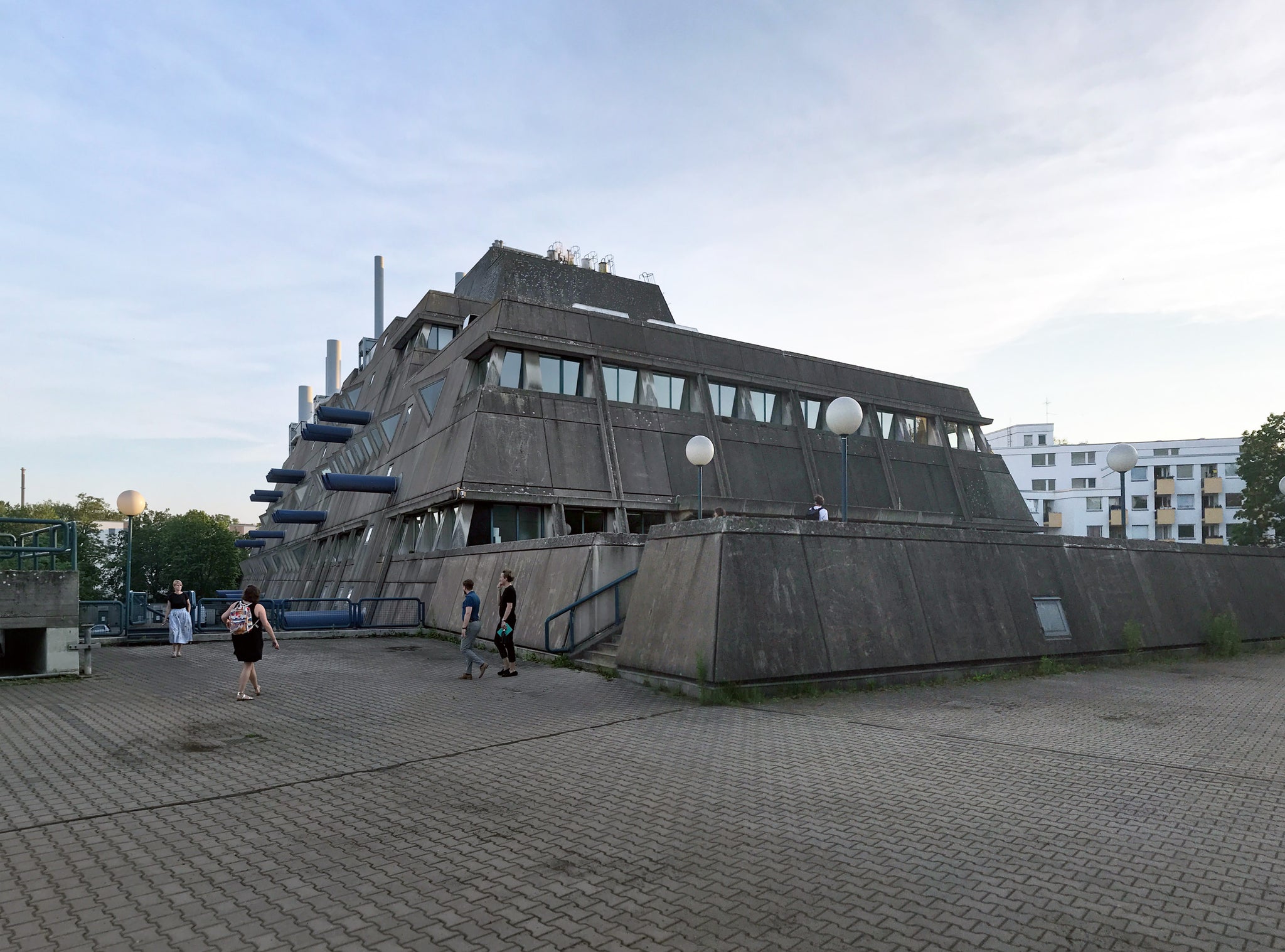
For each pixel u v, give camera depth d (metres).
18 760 7.80
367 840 5.50
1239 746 8.20
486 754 7.97
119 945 3.94
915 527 13.55
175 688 12.28
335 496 43.31
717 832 5.60
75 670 13.52
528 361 28.14
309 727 9.36
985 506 39.41
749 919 4.19
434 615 21.75
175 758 7.87
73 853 5.27
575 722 9.54
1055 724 9.35
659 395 31.25
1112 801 6.27
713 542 11.70
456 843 5.42
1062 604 14.74
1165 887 4.61
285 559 51.31
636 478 28.19
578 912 4.30
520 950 3.87
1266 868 4.90
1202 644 16.47
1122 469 17.83
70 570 13.62
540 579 16.56
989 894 4.52
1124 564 16.31
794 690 11.14
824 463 34.00
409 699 11.20
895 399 38.12
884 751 7.99
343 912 4.32
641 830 5.64
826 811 6.05
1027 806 6.13
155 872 4.93
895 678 12.07
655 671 11.98
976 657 13.10
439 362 33.38
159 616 23.25
